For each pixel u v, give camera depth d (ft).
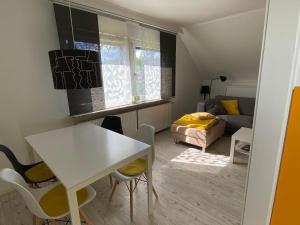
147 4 9.03
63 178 3.82
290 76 2.79
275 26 2.80
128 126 10.84
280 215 3.21
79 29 8.20
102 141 5.75
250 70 14.60
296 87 2.70
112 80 10.18
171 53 13.51
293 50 2.71
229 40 12.65
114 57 10.07
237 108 13.99
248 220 3.79
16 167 5.65
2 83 6.77
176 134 11.19
